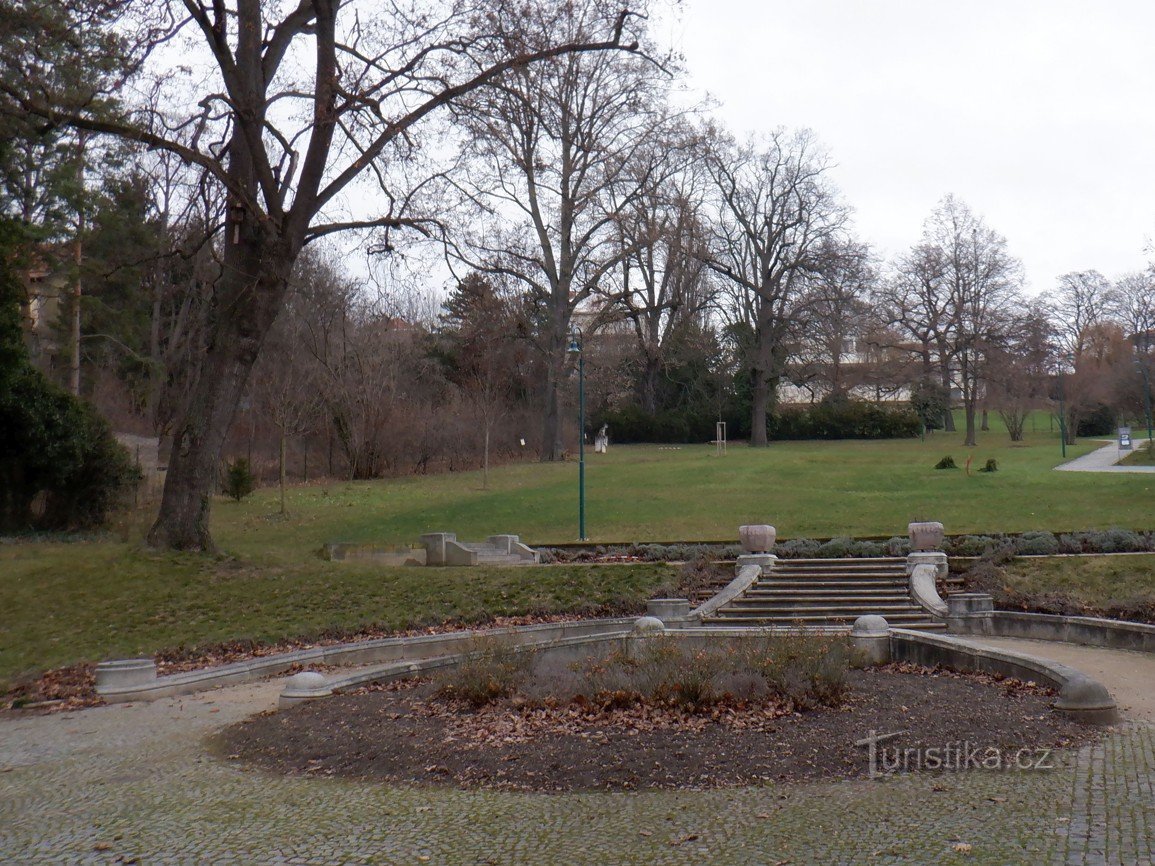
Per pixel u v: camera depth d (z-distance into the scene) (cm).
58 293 3950
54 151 2230
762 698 1115
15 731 1380
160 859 759
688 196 5688
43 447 3050
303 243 2459
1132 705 1227
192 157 2206
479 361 5888
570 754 958
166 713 1441
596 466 5166
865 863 687
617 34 2341
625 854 724
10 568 2317
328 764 1004
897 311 7069
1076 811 783
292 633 2050
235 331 2448
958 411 10062
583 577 2442
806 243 6116
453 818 818
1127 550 2434
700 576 2462
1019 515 3167
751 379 6638
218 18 2202
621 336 6669
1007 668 1323
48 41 2125
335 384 4925
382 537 3434
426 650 1944
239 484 4259
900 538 2698
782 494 3925
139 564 2325
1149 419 6103
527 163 4247
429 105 2366
